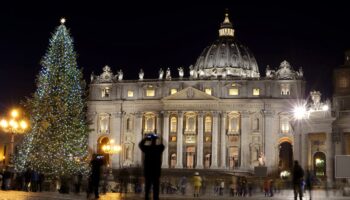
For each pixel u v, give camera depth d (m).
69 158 63.16
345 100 84.50
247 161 133.25
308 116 74.06
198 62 171.25
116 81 143.62
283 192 69.06
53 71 63.72
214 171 125.12
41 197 30.89
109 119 143.25
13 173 54.47
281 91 134.25
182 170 126.12
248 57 169.88
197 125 136.75
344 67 86.56
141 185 56.84
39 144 61.56
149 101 139.12
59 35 65.12
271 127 132.88
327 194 51.19
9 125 54.06
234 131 135.25
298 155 77.38
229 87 136.38
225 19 176.50
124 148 140.62
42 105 62.75
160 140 22.03
